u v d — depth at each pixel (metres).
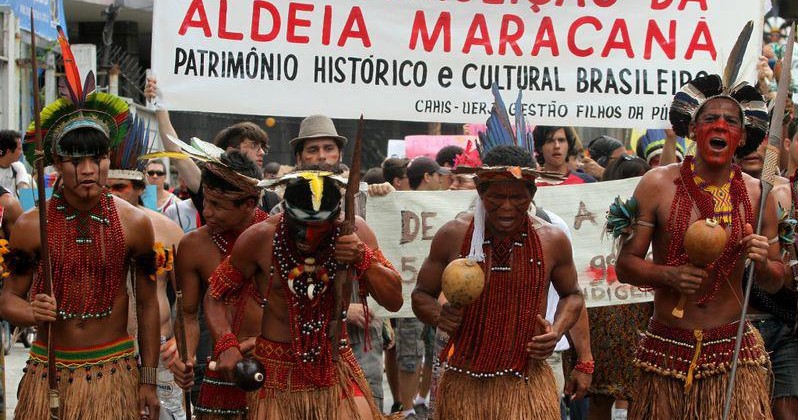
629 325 8.42
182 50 7.73
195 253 6.80
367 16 7.91
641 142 11.20
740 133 6.48
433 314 6.31
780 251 6.82
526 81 8.11
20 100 17.17
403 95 7.98
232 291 6.01
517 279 6.14
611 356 8.43
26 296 6.46
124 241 6.40
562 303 6.29
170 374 7.73
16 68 16.88
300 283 5.79
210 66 7.77
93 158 6.19
